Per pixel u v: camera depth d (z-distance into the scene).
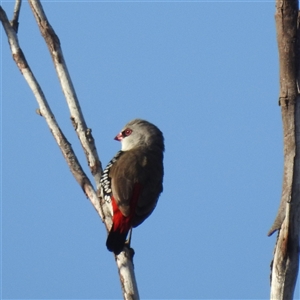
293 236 8.66
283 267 8.73
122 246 10.82
